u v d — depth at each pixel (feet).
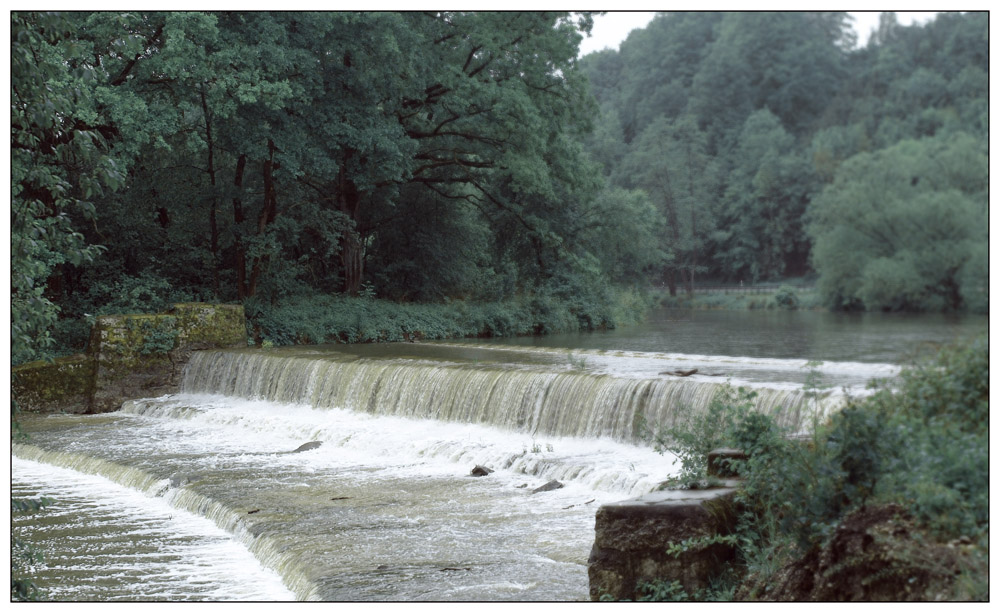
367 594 30.42
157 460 56.59
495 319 119.24
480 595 29.68
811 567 24.38
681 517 27.02
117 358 79.97
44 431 68.08
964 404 27.81
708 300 93.81
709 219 88.02
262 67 90.33
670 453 49.39
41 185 27.63
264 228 100.83
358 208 117.60
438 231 125.90
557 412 56.54
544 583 30.83
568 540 36.60
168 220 104.22
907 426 26.35
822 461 25.04
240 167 99.40
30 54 27.02
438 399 63.82
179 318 83.51
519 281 133.90
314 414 69.82
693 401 49.80
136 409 77.92
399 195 120.26
